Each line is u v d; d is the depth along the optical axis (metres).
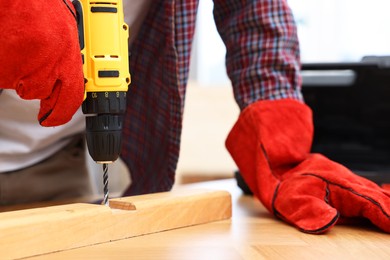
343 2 1.99
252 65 0.87
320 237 0.65
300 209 0.70
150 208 0.67
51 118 0.58
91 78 0.62
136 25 0.93
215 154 1.93
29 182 1.05
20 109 0.89
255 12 0.87
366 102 1.20
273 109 0.82
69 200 1.10
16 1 0.52
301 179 0.73
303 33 2.04
